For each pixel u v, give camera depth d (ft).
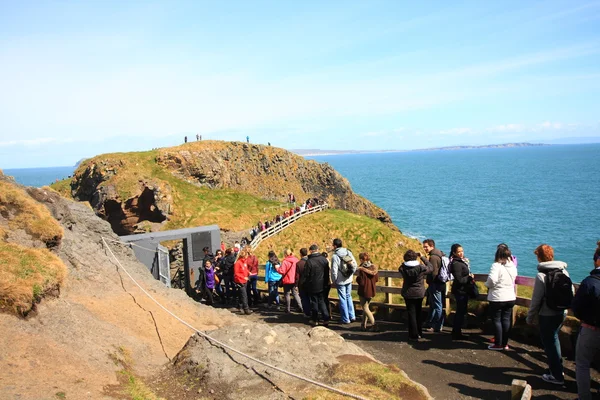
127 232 144.25
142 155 169.68
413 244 146.82
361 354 23.82
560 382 23.95
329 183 224.94
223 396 19.29
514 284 29.30
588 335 19.88
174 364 23.25
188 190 163.02
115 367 21.44
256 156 203.41
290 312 45.68
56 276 25.09
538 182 454.40
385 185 487.61
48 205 35.94
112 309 28.71
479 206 294.46
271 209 171.32
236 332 24.67
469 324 34.65
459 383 24.95
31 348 19.13
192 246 65.00
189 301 37.22
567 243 179.83
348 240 143.74
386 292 38.47
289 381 20.17
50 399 15.93
